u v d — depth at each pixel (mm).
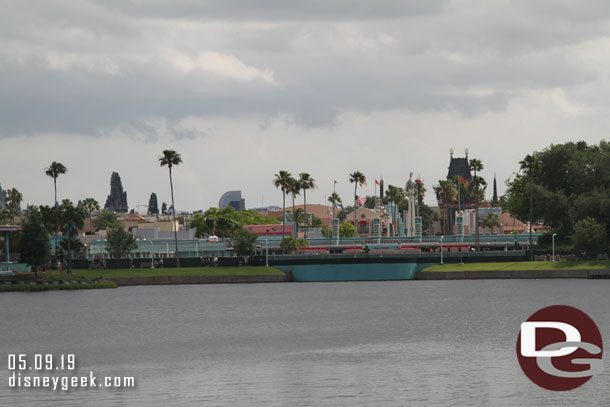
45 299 176500
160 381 75125
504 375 75000
